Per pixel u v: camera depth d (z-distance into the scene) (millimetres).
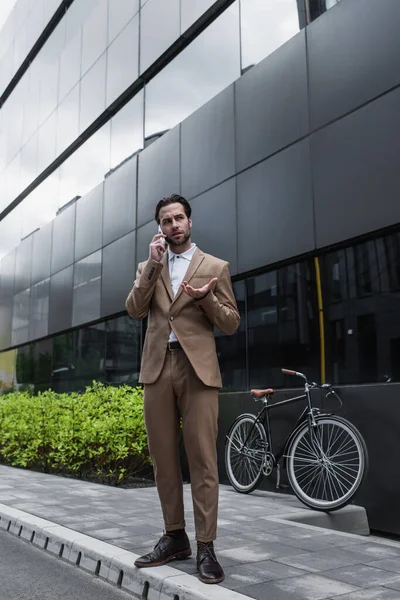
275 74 6695
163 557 3256
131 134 10062
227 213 7285
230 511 5035
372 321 5371
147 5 9703
